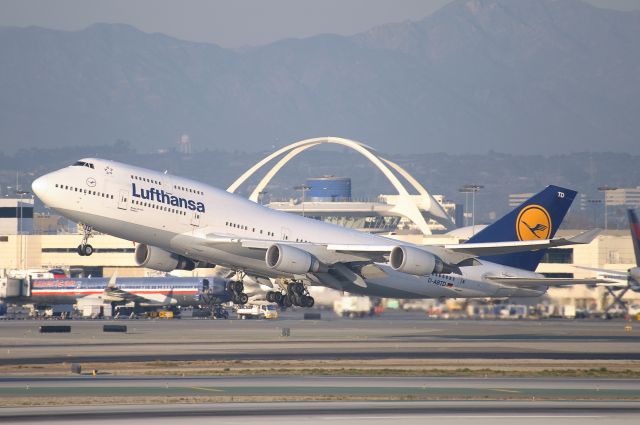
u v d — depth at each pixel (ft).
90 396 535.60
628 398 546.67
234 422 451.12
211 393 551.18
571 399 539.29
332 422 453.58
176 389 568.82
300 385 591.37
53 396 534.78
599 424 458.09
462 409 497.05
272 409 492.13
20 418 460.14
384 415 474.08
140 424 444.55
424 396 542.57
